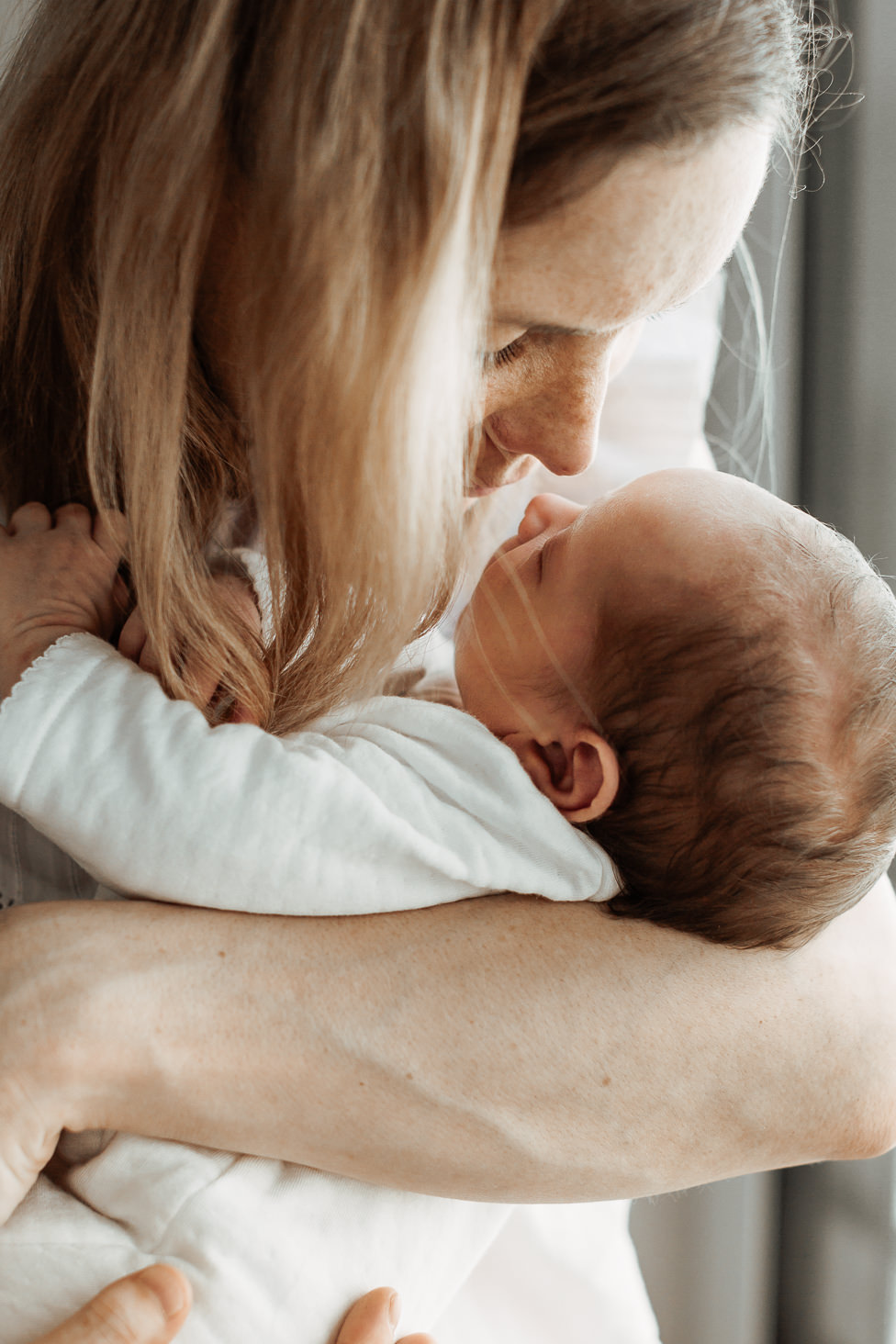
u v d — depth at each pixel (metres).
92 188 0.58
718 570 0.62
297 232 0.46
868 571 0.66
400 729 0.64
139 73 0.52
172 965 0.54
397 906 0.59
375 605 0.55
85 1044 0.51
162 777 0.53
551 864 0.61
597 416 0.57
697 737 0.61
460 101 0.43
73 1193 0.56
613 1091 0.57
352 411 0.49
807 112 0.75
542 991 0.57
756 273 1.02
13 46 0.64
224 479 0.63
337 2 0.44
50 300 0.63
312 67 0.44
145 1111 0.53
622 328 0.53
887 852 0.64
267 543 0.56
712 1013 0.59
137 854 0.54
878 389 1.01
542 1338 0.83
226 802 0.54
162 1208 0.54
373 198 0.45
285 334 0.48
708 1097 0.59
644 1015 0.58
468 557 0.77
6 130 0.61
